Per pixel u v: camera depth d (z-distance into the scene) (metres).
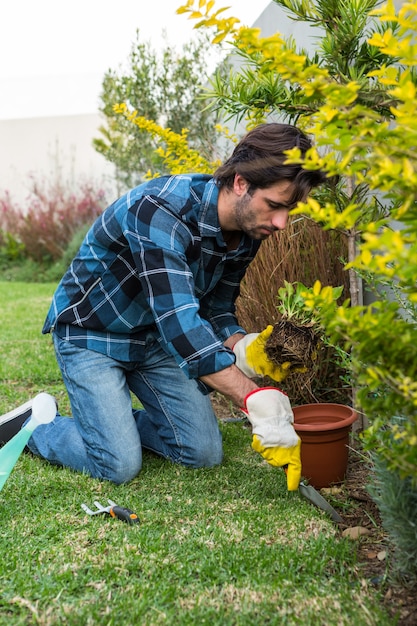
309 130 1.30
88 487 2.35
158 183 2.14
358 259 1.19
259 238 2.03
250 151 1.88
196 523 2.04
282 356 2.09
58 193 10.84
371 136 1.25
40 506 2.17
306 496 2.11
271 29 4.54
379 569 1.77
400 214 1.17
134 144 7.36
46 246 10.35
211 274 2.24
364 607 1.58
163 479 2.42
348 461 2.52
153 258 2.00
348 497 2.23
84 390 2.40
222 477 2.43
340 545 1.85
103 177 10.74
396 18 1.21
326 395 3.08
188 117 6.97
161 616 1.56
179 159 3.46
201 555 1.82
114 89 7.37
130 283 2.28
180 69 6.99
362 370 1.38
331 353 2.95
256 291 3.25
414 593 1.66
